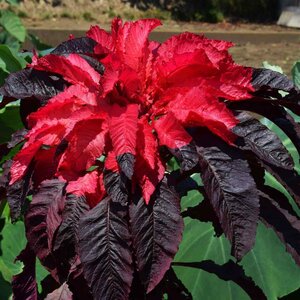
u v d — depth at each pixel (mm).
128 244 442
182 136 444
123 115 452
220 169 441
